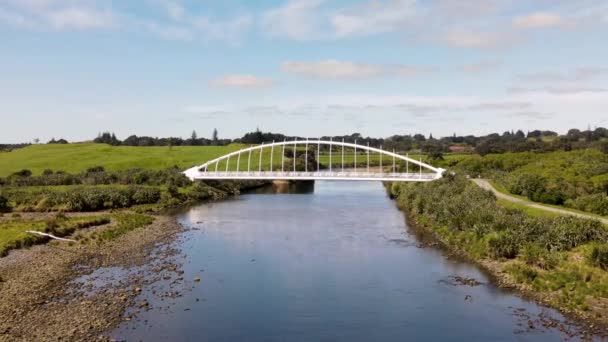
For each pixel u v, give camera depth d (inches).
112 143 7854.3
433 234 2091.5
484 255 1631.4
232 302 1231.5
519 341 1014.4
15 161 4872.0
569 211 1964.8
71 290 1301.7
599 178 2468.0
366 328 1080.8
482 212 1866.4
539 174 2881.4
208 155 5585.6
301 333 1051.3
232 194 3939.5
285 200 3499.0
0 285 1323.8
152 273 1480.1
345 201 3435.0
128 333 1029.2
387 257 1690.5
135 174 3814.0
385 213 2775.6
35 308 1163.9
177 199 3221.0
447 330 1071.0
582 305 1164.5
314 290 1332.4
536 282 1320.1
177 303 1218.6
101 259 1638.8
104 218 2342.5
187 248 1829.5
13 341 971.9
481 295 1289.4
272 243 1925.4
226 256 1705.2
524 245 1555.1
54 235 1939.0
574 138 6279.5
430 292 1316.4
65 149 5659.5
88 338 996.6
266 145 3998.5
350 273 1496.1
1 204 2689.5
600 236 1494.8
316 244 1905.8
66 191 2984.7
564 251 1482.5
